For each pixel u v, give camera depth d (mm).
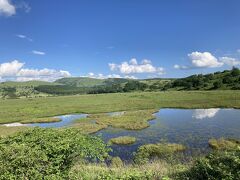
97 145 10203
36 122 58625
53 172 8633
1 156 8188
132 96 108500
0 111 82188
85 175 11266
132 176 9828
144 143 31719
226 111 58094
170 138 33594
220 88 124688
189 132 36594
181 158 22906
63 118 63594
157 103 79812
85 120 55281
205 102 74250
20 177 7902
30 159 8195
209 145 28703
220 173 9352
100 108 76000
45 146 9055
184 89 147750
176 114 57656
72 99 117000
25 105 98312
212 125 41094
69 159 9570
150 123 46844
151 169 12953
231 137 32094
